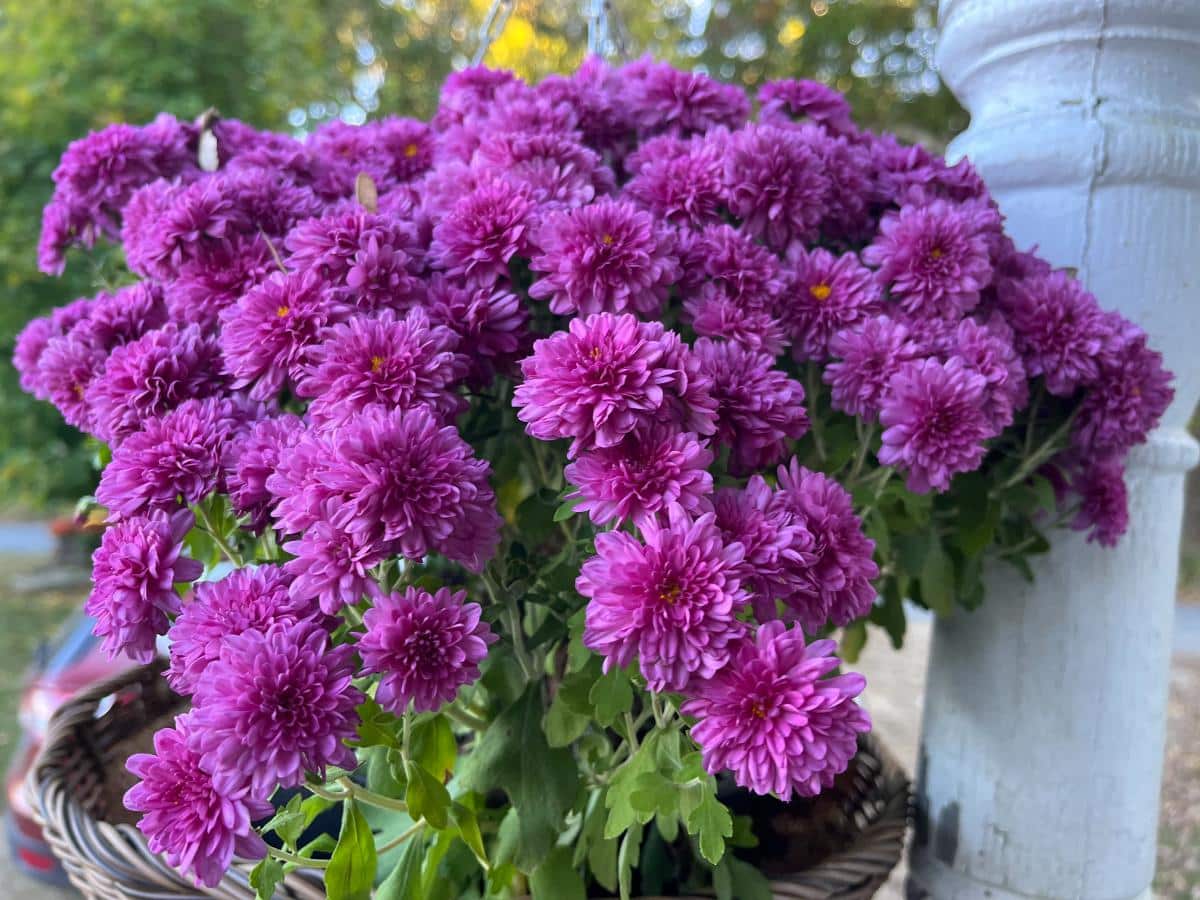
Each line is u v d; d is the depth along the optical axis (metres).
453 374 0.34
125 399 0.39
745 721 0.27
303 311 0.36
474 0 3.46
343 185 0.52
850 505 0.35
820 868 0.44
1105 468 0.47
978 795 0.54
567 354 0.31
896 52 2.27
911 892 0.59
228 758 0.27
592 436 0.31
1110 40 0.49
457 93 0.59
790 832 0.51
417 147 0.58
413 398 0.33
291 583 0.32
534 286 0.37
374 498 0.28
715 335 0.39
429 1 3.46
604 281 0.36
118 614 0.33
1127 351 0.45
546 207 0.40
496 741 0.42
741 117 0.54
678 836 0.48
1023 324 0.45
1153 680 0.52
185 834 0.28
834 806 0.54
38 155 1.80
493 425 0.43
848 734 0.27
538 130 0.48
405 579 0.35
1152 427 0.45
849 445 0.44
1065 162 0.49
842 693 0.27
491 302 0.38
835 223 0.48
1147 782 0.52
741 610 0.28
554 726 0.41
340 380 0.32
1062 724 0.51
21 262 1.78
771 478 0.44
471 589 0.48
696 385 0.31
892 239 0.43
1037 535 0.49
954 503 0.49
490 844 0.46
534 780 0.41
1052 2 0.49
